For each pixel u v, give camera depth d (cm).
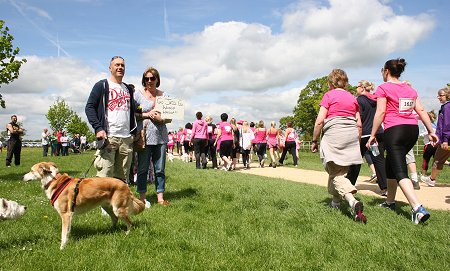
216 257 403
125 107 607
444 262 385
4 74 1211
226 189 874
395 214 604
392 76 609
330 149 599
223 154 1587
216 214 612
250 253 419
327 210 624
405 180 563
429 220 564
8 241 457
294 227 527
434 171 990
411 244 443
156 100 688
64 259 400
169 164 1755
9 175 1249
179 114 702
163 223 542
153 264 384
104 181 486
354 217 563
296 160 1858
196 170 1434
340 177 595
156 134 689
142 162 679
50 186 466
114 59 605
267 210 636
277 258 403
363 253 418
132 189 879
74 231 504
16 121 1706
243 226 528
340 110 602
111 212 524
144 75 702
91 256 404
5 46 1209
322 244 447
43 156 2970
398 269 376
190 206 671
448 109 877
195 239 465
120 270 368
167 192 841
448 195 855
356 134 600
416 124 589
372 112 818
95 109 585
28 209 636
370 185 1051
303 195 794
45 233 494
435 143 593
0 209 448
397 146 582
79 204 462
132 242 454
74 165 1777
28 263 385
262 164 1811
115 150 598
